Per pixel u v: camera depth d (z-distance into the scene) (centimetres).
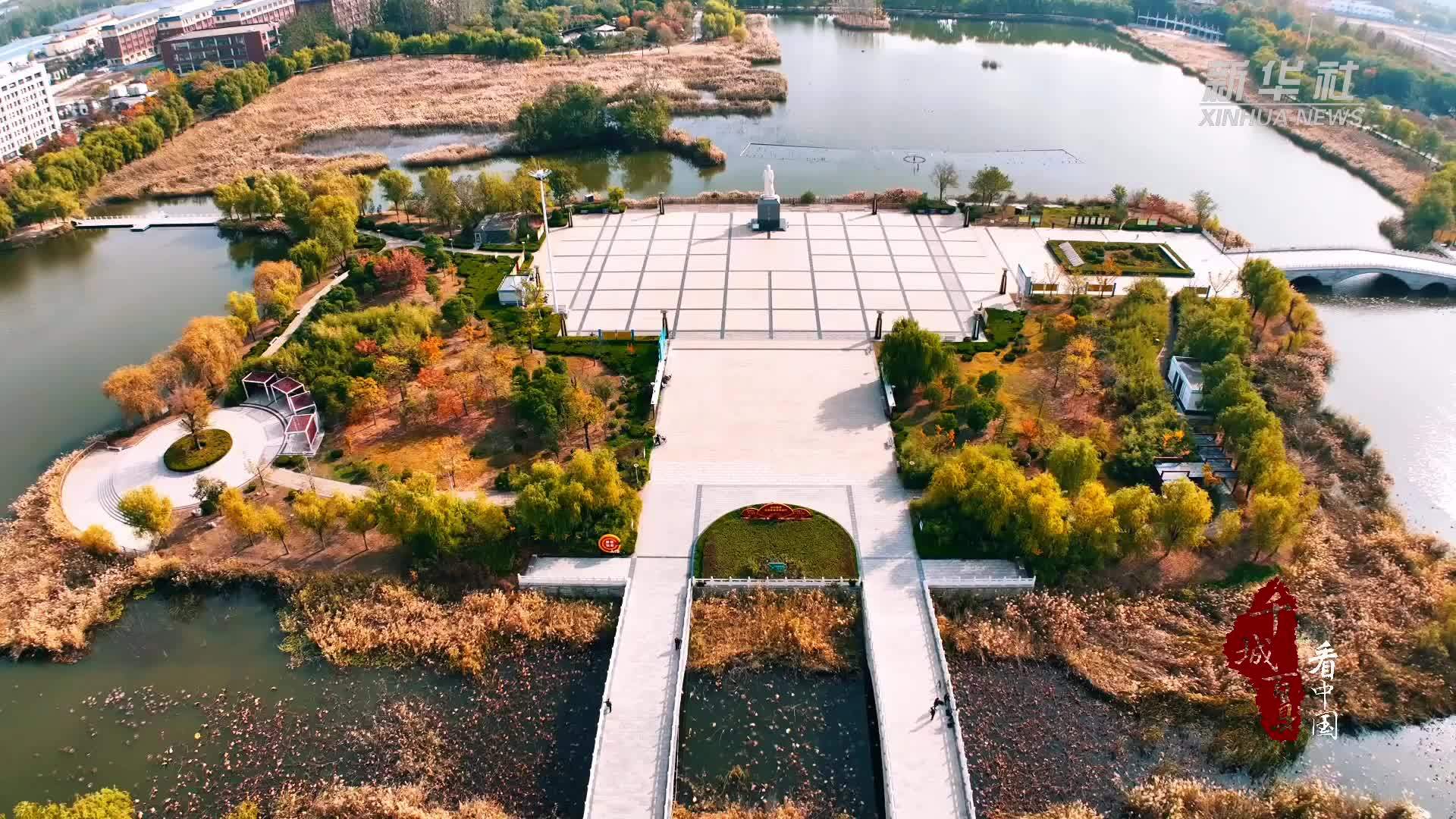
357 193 15312
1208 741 6881
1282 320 11875
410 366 10775
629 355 11094
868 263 13512
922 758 6588
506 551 8288
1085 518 7869
